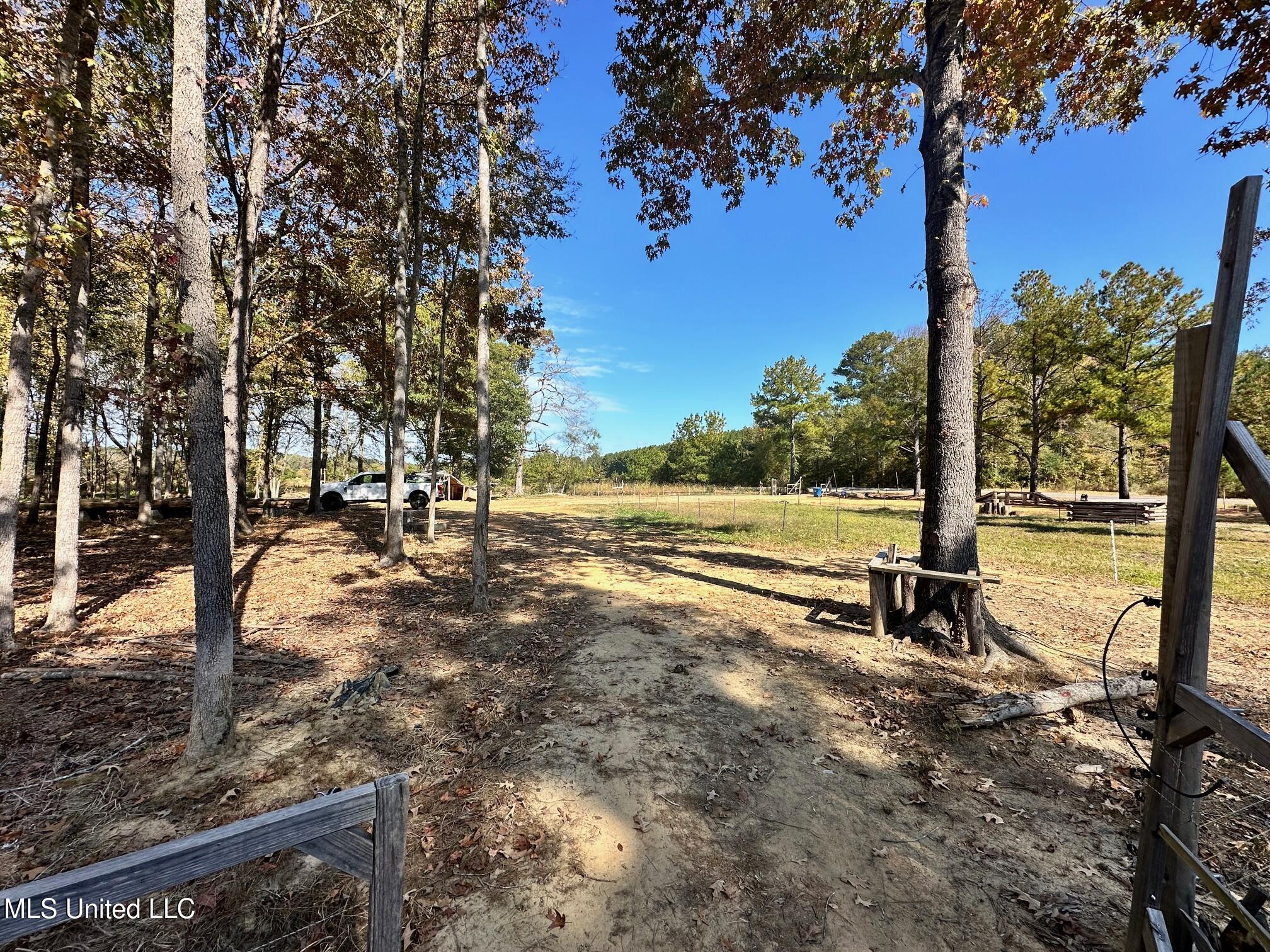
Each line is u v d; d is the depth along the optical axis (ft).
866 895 7.14
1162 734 5.35
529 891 7.27
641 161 26.58
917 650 15.94
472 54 29.73
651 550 36.40
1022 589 24.16
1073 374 63.87
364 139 32.73
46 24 16.53
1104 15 16.26
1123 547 36.68
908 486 124.16
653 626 18.74
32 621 18.48
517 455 98.22
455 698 13.10
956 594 15.78
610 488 129.90
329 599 22.56
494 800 9.16
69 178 18.51
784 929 6.64
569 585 25.30
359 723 11.79
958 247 16.22
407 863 7.76
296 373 45.91
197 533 10.32
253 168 24.63
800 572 28.66
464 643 17.02
